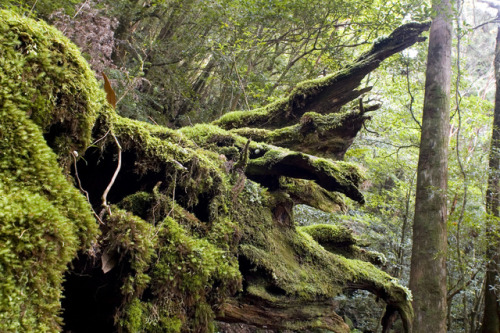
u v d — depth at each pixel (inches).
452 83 329.7
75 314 65.3
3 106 43.9
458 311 335.0
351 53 323.3
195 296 72.1
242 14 266.5
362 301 310.7
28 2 167.6
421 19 246.4
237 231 91.4
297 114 150.5
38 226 39.0
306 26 272.7
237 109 332.5
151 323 64.9
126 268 60.7
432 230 216.1
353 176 98.7
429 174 228.1
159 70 310.3
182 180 83.5
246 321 95.2
